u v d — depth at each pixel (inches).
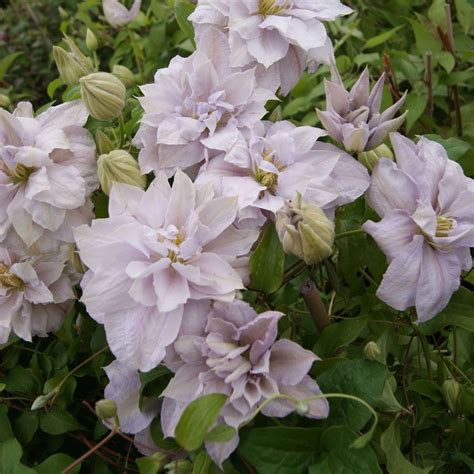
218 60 18.7
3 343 19.8
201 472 15.3
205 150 17.3
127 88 24.0
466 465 19.8
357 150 17.5
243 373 15.3
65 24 35.4
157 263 15.1
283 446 15.5
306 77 29.9
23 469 16.9
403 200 16.5
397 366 19.9
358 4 34.2
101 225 15.8
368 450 15.0
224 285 15.3
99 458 19.6
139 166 17.9
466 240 16.4
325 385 16.2
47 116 18.4
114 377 17.3
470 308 17.6
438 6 27.3
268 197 16.7
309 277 18.4
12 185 17.5
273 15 18.9
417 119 27.8
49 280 19.6
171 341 15.1
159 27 31.8
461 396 18.4
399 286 16.0
